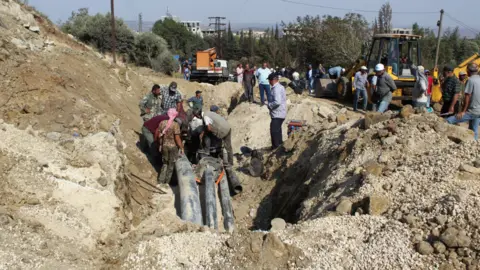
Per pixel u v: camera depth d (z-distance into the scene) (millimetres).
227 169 9039
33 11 13094
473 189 4875
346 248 4426
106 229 5031
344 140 7395
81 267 4211
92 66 12523
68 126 7621
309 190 7160
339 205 5246
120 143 8211
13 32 10414
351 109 14867
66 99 8219
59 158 6129
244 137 12398
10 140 6051
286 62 47688
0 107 7277
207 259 4406
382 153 6188
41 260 4113
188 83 19938
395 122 6785
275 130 9617
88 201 5262
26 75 8203
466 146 5730
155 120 8820
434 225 4457
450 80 8352
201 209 7609
